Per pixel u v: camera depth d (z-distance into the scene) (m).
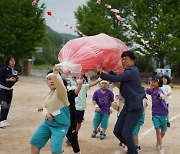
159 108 6.95
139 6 32.16
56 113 5.14
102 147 7.24
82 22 33.47
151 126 9.86
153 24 32.06
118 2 33.50
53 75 5.03
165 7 32.47
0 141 7.52
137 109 5.56
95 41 6.20
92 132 8.75
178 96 20.30
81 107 7.45
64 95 5.15
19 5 32.62
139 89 5.66
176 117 11.95
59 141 5.08
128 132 5.59
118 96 7.38
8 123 9.66
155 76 7.00
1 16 32.31
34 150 5.26
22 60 38.81
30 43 34.00
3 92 9.12
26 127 9.16
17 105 13.43
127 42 33.97
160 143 6.92
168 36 31.91
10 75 9.12
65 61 5.71
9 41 32.31
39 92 19.17
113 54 6.20
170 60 33.00
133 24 32.03
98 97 7.97
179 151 7.12
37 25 33.88
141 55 33.06
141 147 7.42
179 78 34.94
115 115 11.85
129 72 5.57
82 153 6.73
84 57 5.79
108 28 33.22
